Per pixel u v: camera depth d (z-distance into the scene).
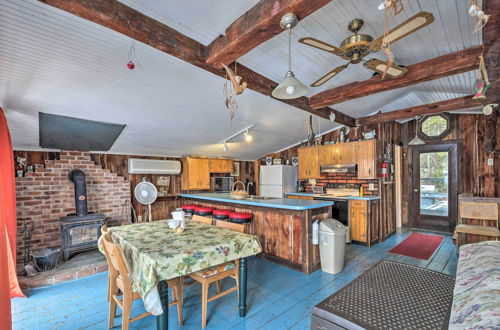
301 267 3.21
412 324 0.92
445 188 5.24
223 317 2.21
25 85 2.48
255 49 2.61
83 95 2.83
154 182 5.27
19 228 3.62
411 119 5.74
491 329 0.70
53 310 2.34
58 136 3.56
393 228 5.19
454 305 0.98
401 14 2.19
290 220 3.35
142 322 2.15
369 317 0.97
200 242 2.11
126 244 2.11
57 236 3.93
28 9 1.74
